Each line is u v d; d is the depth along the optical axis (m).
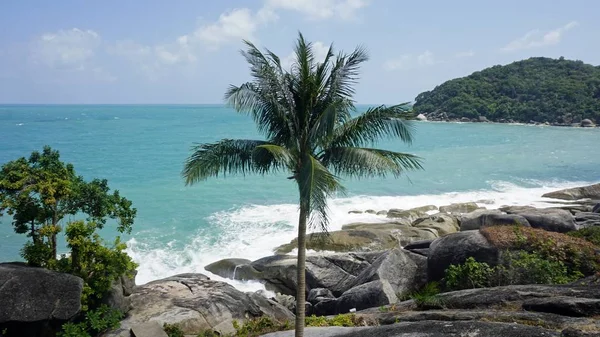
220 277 23.08
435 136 99.94
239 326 16.31
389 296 17.31
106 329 14.83
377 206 36.97
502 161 62.12
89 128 110.94
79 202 15.85
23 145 69.38
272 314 18.30
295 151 12.05
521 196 40.91
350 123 12.08
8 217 32.16
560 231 25.53
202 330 15.77
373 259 22.28
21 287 13.37
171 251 26.50
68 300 13.60
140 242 27.61
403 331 10.81
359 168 11.70
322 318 15.05
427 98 187.88
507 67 190.38
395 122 11.74
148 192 39.94
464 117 162.12
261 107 12.09
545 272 16.00
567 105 147.88
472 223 28.14
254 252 26.47
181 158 58.69
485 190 43.91
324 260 22.20
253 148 12.05
